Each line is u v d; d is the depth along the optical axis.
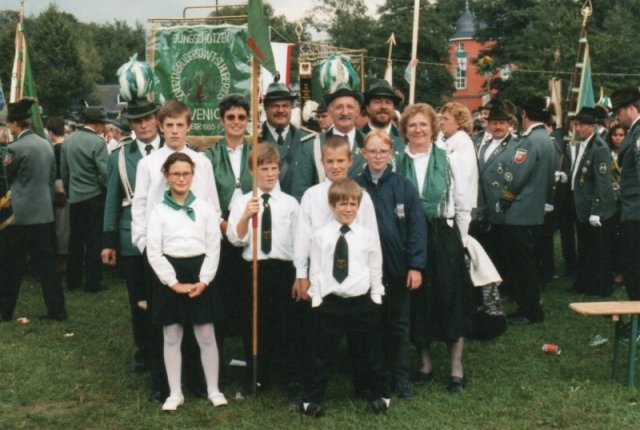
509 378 5.96
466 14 73.50
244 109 5.82
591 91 10.50
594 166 8.77
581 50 10.50
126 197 6.08
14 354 6.80
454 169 5.64
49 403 5.59
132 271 6.13
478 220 7.88
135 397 5.66
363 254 5.13
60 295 8.16
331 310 5.14
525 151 7.64
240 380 6.02
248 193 5.75
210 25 7.67
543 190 7.73
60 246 10.29
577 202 9.04
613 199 8.78
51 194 8.14
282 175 6.03
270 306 5.68
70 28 62.72
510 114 9.00
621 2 52.16
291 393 5.67
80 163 9.48
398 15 59.81
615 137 9.64
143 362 6.30
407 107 5.75
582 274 9.23
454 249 5.60
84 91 62.91
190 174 5.35
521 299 7.71
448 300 5.59
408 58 59.00
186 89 7.73
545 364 6.33
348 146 5.31
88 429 5.08
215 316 5.41
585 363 6.34
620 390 5.62
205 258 5.36
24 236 8.05
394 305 5.50
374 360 5.25
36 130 10.41
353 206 5.10
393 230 5.37
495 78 48.97
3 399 5.66
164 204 5.37
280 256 5.58
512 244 7.71
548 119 8.13
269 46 5.38
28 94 10.52
